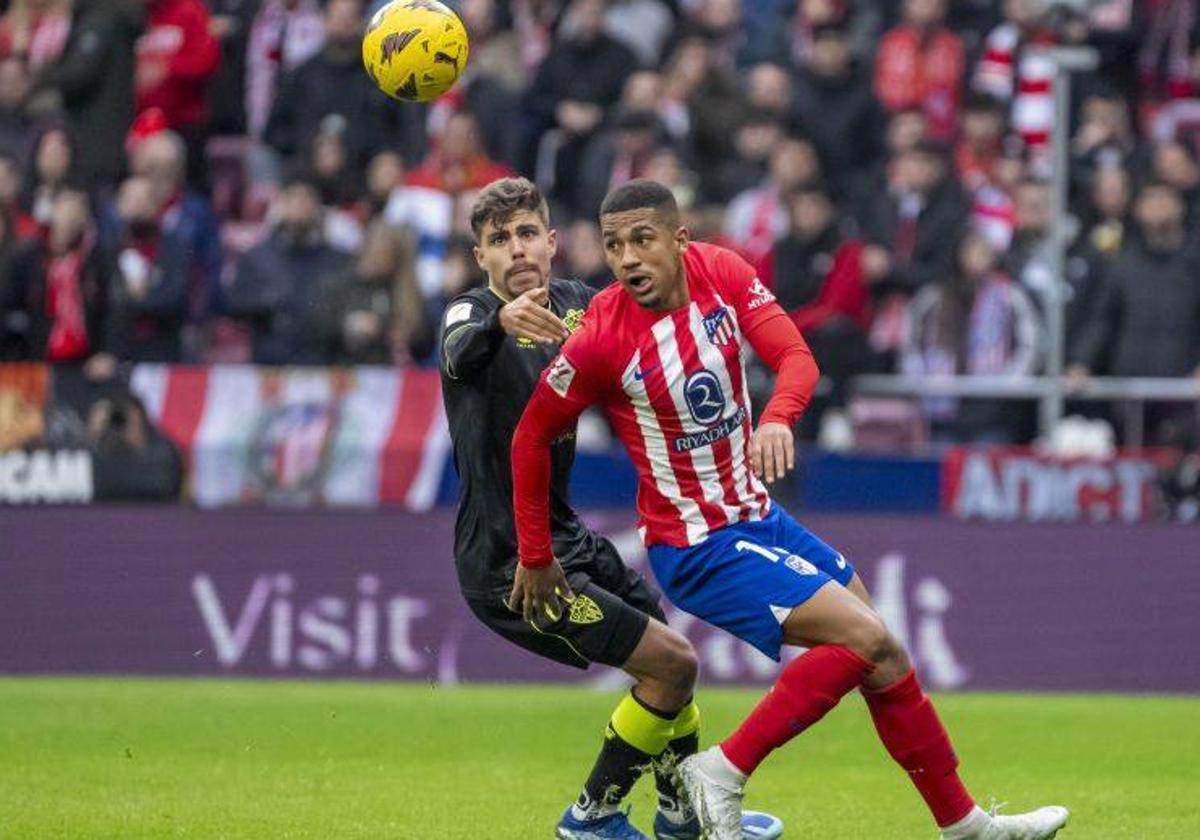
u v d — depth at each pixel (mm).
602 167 50750
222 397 44406
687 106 52781
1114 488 44531
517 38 56125
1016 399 48000
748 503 21875
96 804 26609
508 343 22797
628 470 43344
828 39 53469
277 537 43688
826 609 21156
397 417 44188
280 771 30125
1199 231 49875
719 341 21594
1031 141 52094
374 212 49875
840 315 48125
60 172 50312
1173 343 47688
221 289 50344
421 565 43500
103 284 47906
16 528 43875
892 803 27734
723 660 43219
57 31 52750
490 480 22875
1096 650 43719
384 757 31828
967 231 49969
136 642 43562
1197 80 55250
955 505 44438
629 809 23172
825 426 47750
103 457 44156
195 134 54188
